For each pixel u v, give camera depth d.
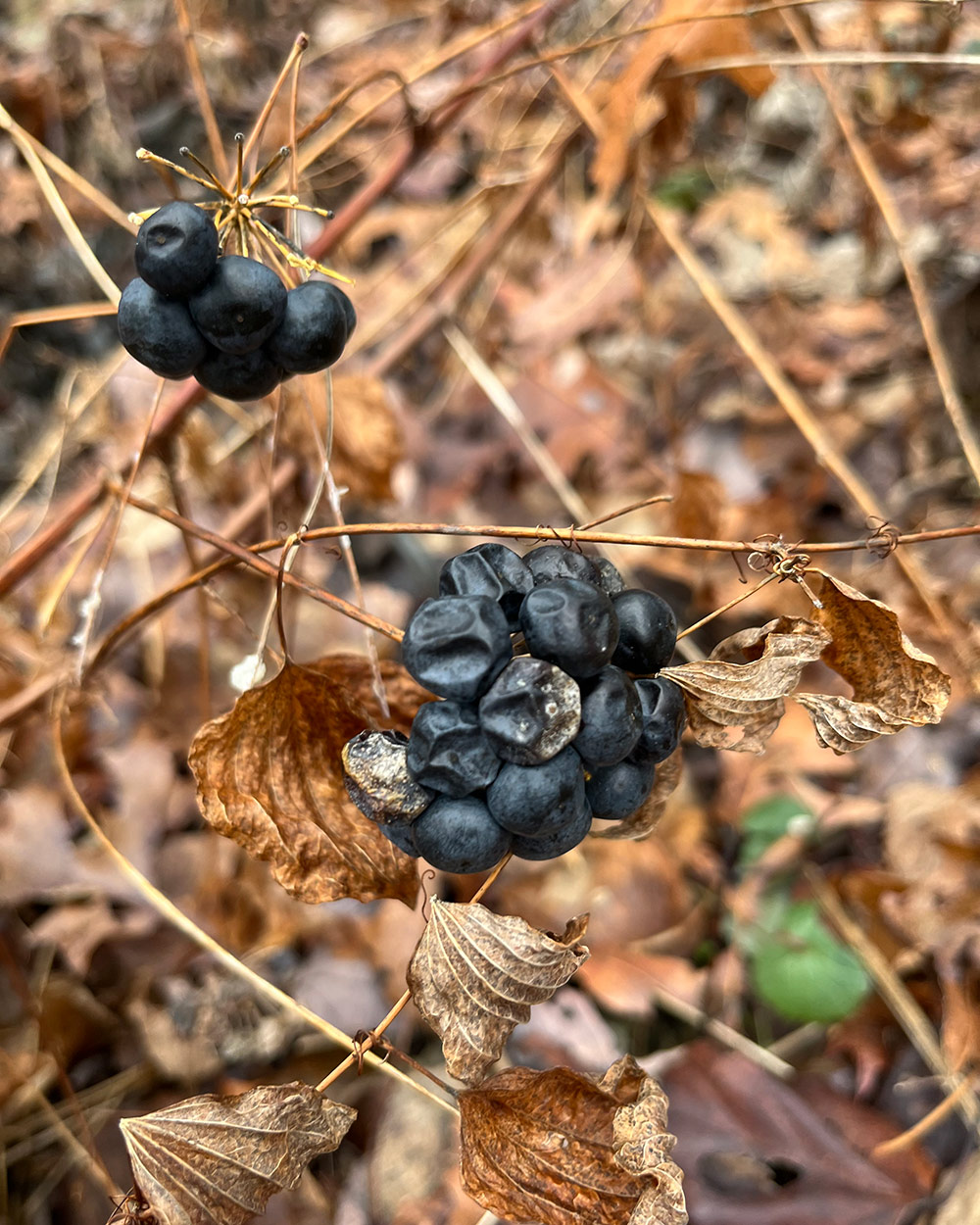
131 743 0.22
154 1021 0.19
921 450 0.26
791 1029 0.19
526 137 0.32
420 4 0.36
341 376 0.21
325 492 0.21
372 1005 0.19
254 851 0.12
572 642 0.09
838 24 0.29
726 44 0.21
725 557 0.24
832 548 0.12
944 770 0.21
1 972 0.19
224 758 0.12
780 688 0.11
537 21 0.20
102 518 0.18
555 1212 0.11
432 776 0.10
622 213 0.26
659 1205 0.11
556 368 0.29
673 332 0.31
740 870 0.21
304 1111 0.11
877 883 0.19
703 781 0.22
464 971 0.11
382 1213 0.17
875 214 0.24
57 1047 0.19
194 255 0.10
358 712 0.12
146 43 0.32
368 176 0.32
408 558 0.26
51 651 0.22
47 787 0.22
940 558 0.24
